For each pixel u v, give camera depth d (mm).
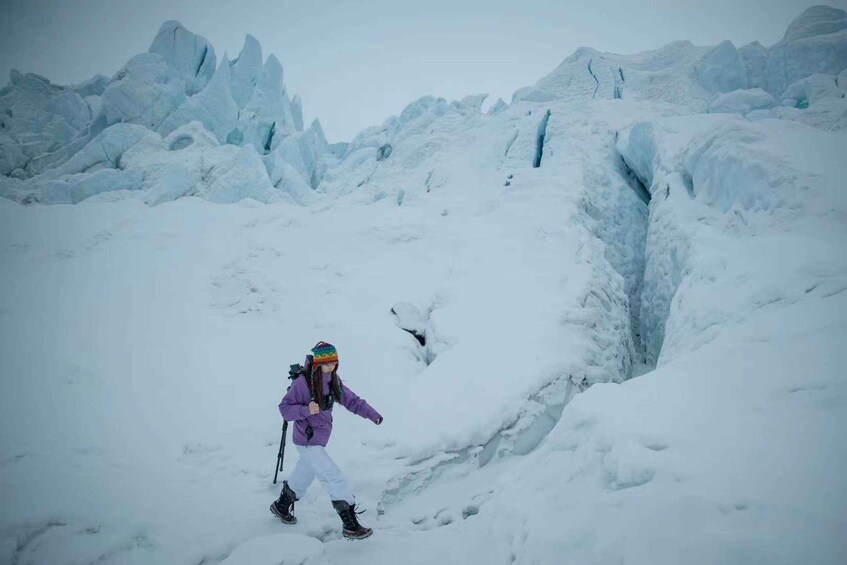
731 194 9508
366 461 4898
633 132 15375
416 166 23156
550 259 9664
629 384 3824
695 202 10562
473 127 24188
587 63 25578
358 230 11383
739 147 9648
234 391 6281
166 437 5164
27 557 3281
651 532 2107
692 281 7543
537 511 2887
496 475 4949
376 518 4184
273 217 11977
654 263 11414
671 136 13867
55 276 9172
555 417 5809
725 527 1974
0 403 5445
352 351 7484
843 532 1729
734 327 4641
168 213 12305
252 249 10227
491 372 6148
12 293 8469
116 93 29203
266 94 37219
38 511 3641
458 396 5855
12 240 10523
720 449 2484
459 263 10102
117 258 9914
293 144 32719
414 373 7238
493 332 7293
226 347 7285
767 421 2629
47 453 4566
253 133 33656
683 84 22438
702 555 1884
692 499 2178
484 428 5199
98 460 4574
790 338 3775
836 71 21625
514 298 8266
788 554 1722
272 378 6703
